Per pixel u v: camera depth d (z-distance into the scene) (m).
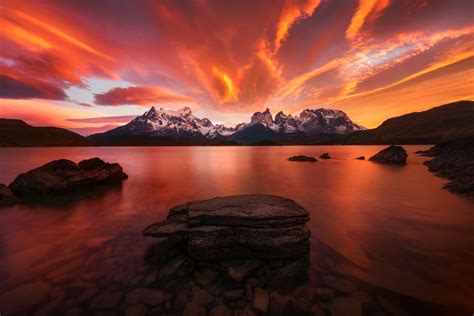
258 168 50.41
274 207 11.34
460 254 10.66
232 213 10.64
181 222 11.41
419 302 7.54
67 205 20.27
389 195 23.42
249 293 8.00
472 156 35.09
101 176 31.06
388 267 9.60
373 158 65.19
